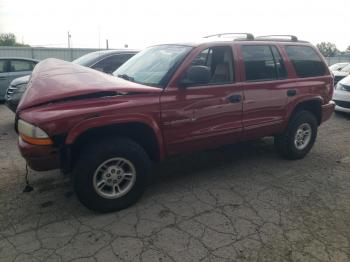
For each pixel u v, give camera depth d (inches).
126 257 107.0
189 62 143.2
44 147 115.6
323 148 222.1
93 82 128.3
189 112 141.9
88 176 124.6
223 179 167.9
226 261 105.7
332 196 150.9
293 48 186.4
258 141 231.3
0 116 311.0
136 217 130.7
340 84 326.0
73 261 105.0
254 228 123.9
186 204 141.6
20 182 160.6
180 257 107.2
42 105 118.7
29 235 118.1
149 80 143.9
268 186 160.4
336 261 106.7
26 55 832.9
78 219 128.9
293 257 108.2
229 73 157.9
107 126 127.0
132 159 132.2
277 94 172.7
